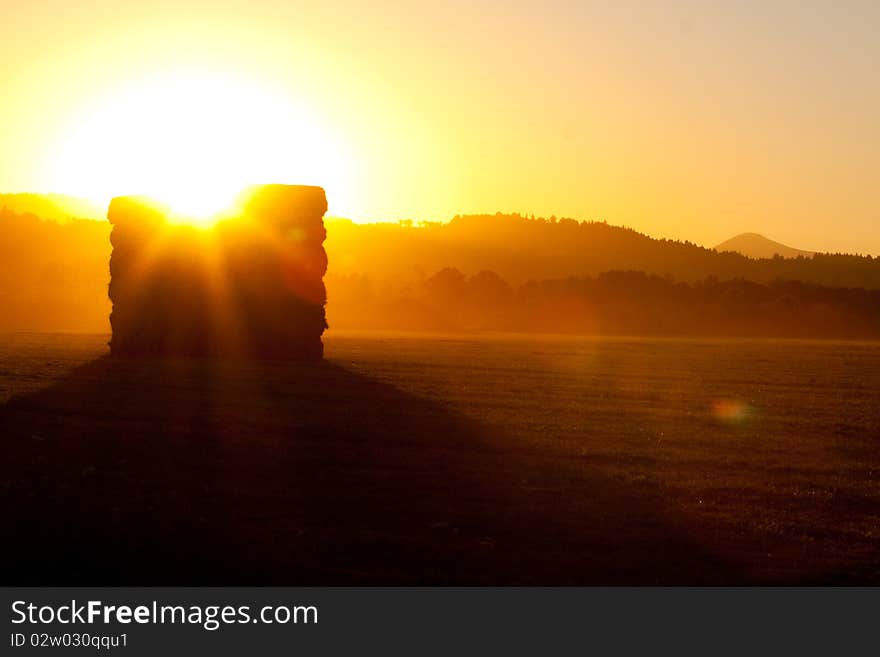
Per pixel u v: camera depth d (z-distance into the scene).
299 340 46.94
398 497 16.14
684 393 35.28
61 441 21.28
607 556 13.14
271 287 46.62
